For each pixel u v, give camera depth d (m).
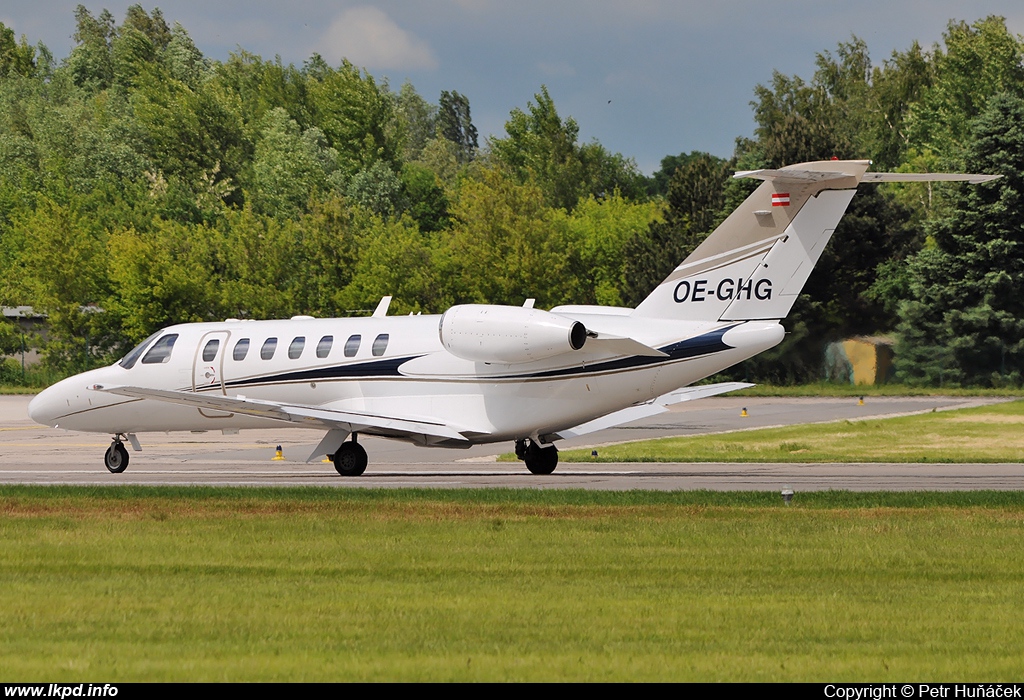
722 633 34.19
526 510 58.91
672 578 42.69
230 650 32.09
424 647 32.44
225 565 45.25
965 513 57.81
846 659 31.44
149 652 31.88
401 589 40.59
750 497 63.81
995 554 47.03
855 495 64.19
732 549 48.34
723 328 76.94
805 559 46.19
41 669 30.22
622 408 79.25
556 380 79.00
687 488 71.94
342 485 75.50
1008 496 63.84
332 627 34.78
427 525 54.56
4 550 48.47
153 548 48.91
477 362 80.94
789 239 75.44
